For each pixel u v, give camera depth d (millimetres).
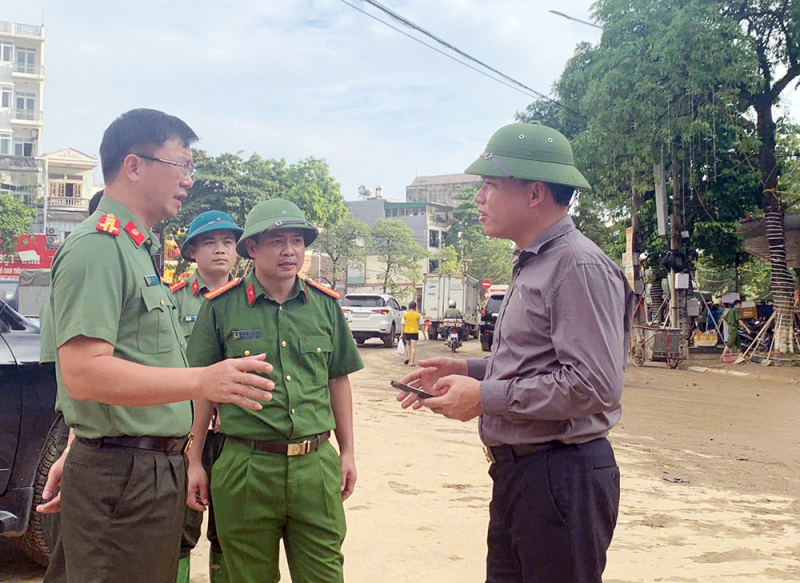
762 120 19531
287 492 2924
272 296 3096
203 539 4926
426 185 87375
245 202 33625
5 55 52406
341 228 51656
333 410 3320
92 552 2291
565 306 2266
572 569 2320
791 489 6441
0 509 3729
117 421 2299
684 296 20406
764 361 18516
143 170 2432
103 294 2213
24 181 45281
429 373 2793
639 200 22141
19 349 3859
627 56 17766
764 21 18547
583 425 2346
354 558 4363
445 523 5043
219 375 2148
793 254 23266
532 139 2500
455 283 29016
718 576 4227
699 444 8469
